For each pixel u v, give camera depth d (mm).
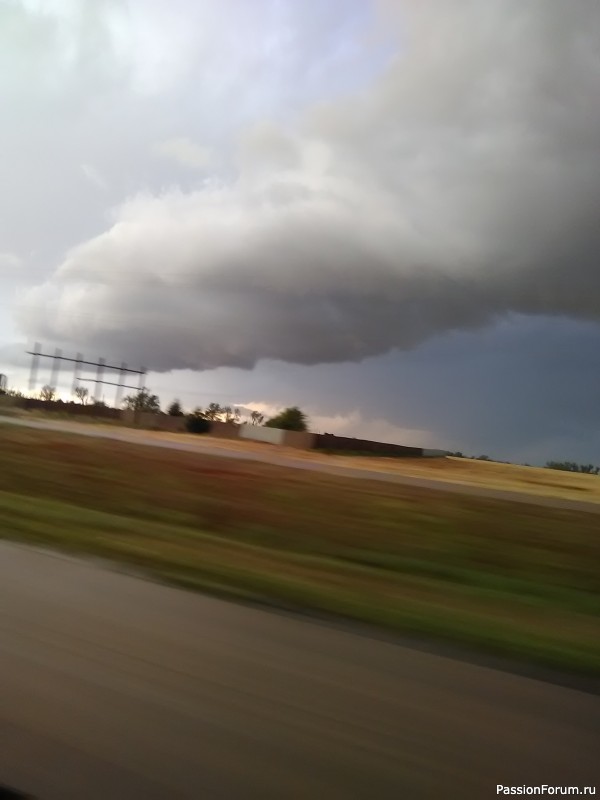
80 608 9188
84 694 6301
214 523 21141
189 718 5965
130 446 40125
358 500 25656
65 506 20281
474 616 10805
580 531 22297
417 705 6660
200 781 4992
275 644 8289
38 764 5074
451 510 24578
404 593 12469
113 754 5281
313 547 18359
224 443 66312
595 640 9914
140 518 21453
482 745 5898
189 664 7301
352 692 6859
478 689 7254
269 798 4852
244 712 6176
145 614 9156
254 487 27547
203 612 9531
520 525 22672
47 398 104812
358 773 5258
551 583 15977
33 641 7629
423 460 81062
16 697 6129
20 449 35281
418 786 5148
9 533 14922
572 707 6941
